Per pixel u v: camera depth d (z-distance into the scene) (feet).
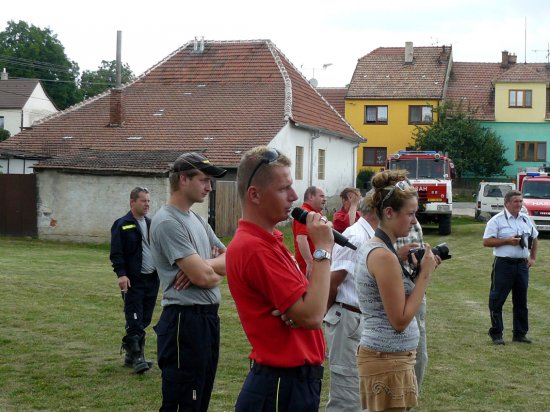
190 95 117.39
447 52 195.72
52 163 84.38
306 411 12.25
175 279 17.35
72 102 253.85
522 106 186.50
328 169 126.72
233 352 29.81
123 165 82.02
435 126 180.45
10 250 72.69
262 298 12.07
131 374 26.13
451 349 31.78
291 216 12.41
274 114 109.81
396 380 14.61
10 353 28.86
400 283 14.26
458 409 23.08
